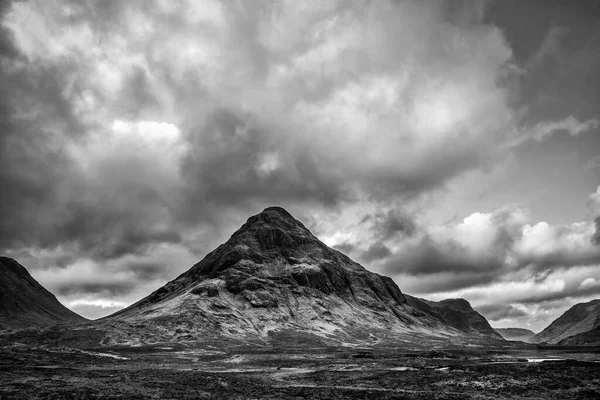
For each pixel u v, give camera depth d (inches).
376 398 2573.8
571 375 3257.9
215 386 2891.2
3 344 7027.6
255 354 6181.1
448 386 2984.7
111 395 2431.1
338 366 4419.3
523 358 5246.1
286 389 2876.5
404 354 5851.4
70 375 3223.4
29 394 2384.4
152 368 4178.2
